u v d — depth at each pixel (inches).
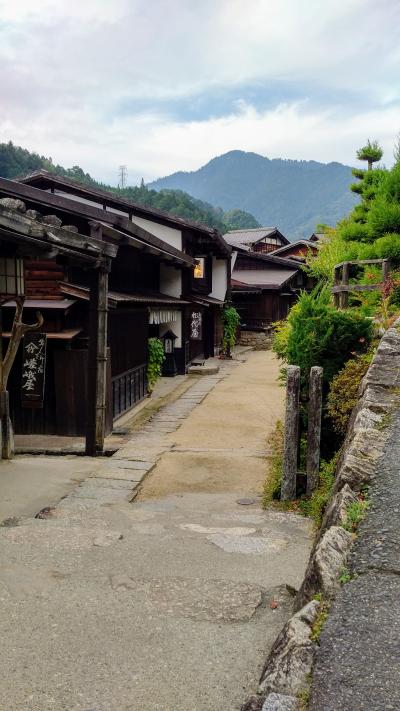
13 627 122.3
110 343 458.9
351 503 139.7
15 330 330.3
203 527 205.5
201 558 165.0
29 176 685.9
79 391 406.6
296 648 90.7
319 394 251.0
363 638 92.6
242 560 164.1
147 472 315.9
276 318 1257.4
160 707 96.0
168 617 126.6
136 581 145.7
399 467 156.3
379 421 189.0
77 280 438.0
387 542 121.3
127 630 120.9
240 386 682.2
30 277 403.5
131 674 105.3
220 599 134.6
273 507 251.6
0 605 132.4
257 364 913.5
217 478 306.8
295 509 246.1
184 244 753.0
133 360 542.0
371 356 269.6
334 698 80.2
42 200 437.7
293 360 304.7
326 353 291.3
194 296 844.0
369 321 293.7
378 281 481.7
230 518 226.4
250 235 1834.4
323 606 102.4
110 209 731.4
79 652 112.7
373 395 210.7
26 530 186.7
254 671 105.8
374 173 689.0
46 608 131.0
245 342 1223.5
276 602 133.6
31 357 353.1
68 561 159.5
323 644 91.8
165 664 108.4
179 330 776.9
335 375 280.4
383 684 82.3
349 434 199.2
